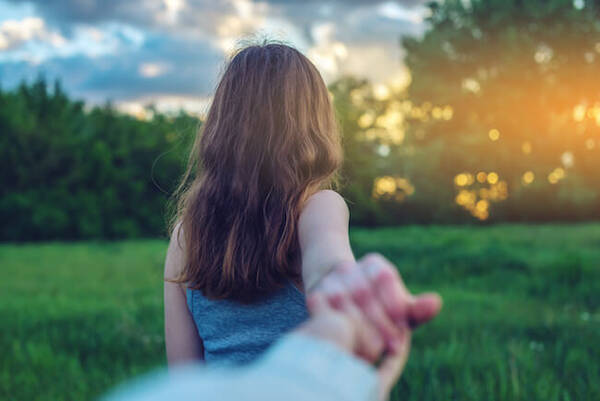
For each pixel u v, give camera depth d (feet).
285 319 3.40
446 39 119.03
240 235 3.44
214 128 3.73
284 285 3.40
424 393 11.23
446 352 14.19
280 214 3.37
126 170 103.09
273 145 3.49
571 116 112.78
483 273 34.68
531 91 111.04
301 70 3.70
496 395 11.13
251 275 3.38
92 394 12.75
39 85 110.93
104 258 52.95
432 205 119.65
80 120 116.57
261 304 3.43
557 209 114.52
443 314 20.65
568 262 30.99
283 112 3.56
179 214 4.17
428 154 114.93
